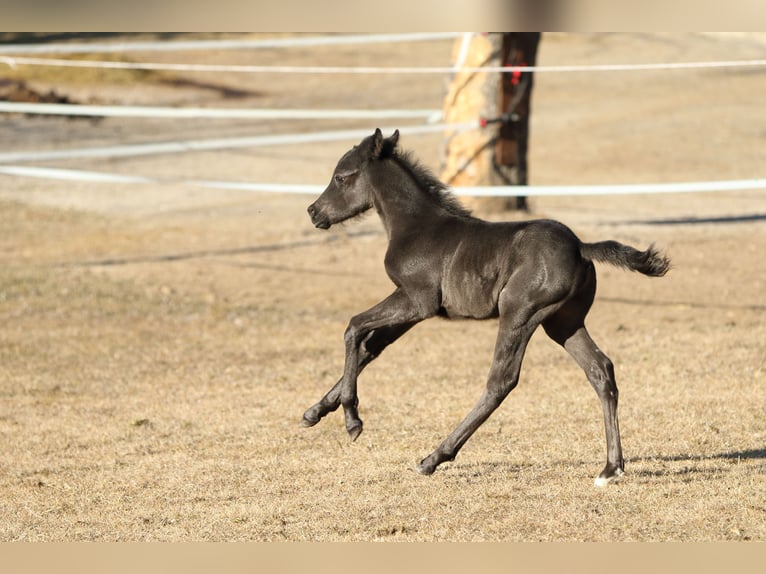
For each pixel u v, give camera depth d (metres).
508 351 20.17
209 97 94.44
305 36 118.94
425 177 22.00
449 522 19.06
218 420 27.98
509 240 20.34
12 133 77.56
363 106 92.25
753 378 30.25
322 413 21.38
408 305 21.28
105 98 90.69
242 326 39.41
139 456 25.02
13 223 55.81
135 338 37.81
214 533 19.14
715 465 22.17
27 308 41.12
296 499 20.95
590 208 58.22
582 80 104.12
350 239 52.94
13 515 20.78
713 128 83.12
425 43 121.19
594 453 23.64
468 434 20.42
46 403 30.30
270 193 63.91
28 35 110.94
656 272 19.88
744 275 45.19
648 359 33.22
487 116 53.25
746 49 118.06
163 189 65.19
